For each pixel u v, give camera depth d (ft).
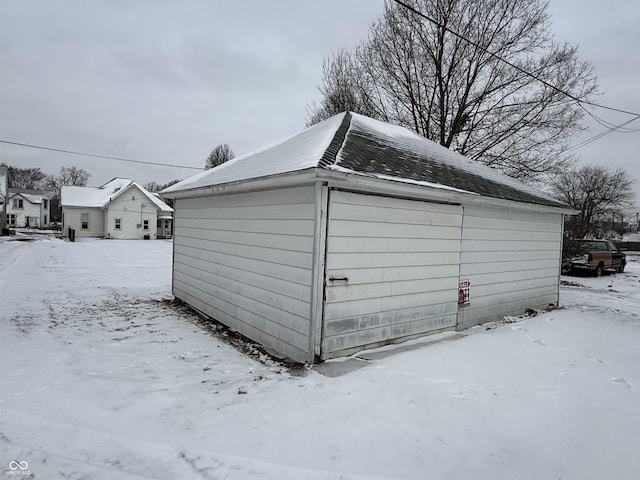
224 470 7.84
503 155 52.01
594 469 8.19
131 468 7.87
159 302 27.14
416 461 8.29
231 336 18.90
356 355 15.21
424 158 21.26
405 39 52.70
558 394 12.09
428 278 18.25
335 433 9.31
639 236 181.68
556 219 27.84
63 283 34.12
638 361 15.56
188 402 11.02
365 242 15.39
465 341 17.89
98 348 16.38
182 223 27.25
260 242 17.49
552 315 24.95
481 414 10.53
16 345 16.35
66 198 108.47
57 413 10.21
